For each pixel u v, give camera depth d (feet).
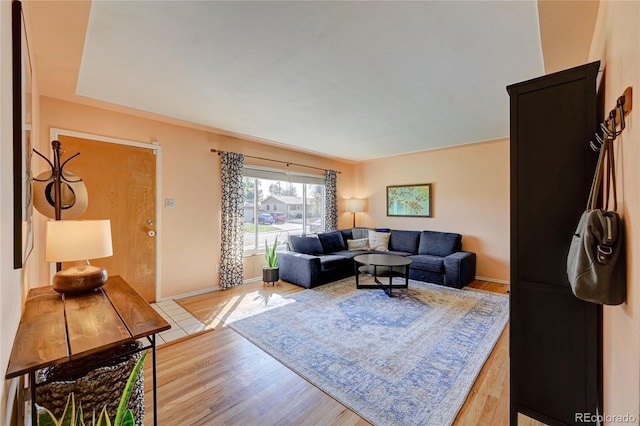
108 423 3.36
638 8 2.61
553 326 4.59
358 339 8.46
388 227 19.72
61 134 9.36
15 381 3.82
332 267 14.75
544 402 4.66
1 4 2.84
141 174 11.18
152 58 6.78
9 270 3.13
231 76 7.70
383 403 5.77
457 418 5.39
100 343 3.44
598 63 4.21
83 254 5.13
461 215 16.30
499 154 14.96
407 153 18.35
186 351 7.77
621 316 3.16
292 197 17.99
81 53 6.42
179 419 5.32
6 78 3.02
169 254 12.01
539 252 4.69
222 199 13.66
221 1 4.88
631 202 2.86
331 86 8.30
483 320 9.89
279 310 10.78
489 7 4.99
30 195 4.64
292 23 5.48
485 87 8.34
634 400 2.64
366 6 4.99
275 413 5.51
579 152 4.35
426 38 5.93
